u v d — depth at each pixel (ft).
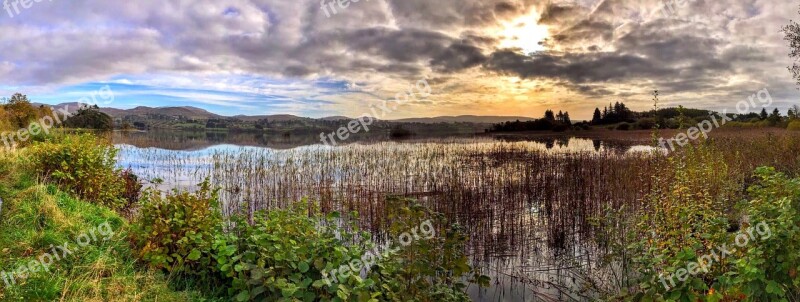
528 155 83.71
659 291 15.49
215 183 53.78
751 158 45.98
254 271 15.76
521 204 41.63
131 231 21.04
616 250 22.38
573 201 39.24
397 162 68.39
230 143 120.98
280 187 47.55
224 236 19.04
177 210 19.83
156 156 84.69
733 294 14.35
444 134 160.97
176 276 18.98
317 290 16.35
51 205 23.29
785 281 13.85
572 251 30.83
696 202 20.97
